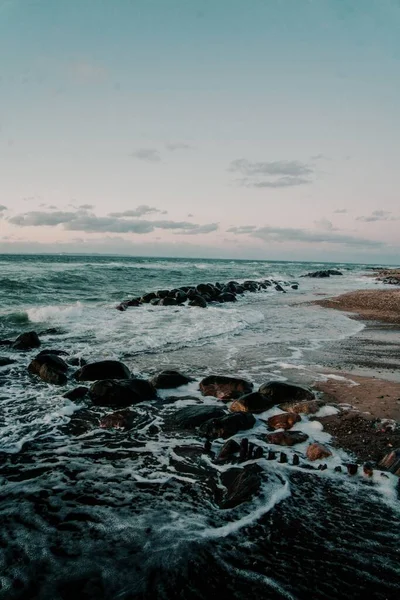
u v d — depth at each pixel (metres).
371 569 3.21
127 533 3.61
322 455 5.02
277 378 8.47
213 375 8.21
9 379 8.19
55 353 10.07
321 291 32.97
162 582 3.05
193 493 4.30
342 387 7.84
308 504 4.07
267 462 4.94
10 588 2.98
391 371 9.12
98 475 4.66
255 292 31.19
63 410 6.63
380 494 4.27
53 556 3.31
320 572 3.17
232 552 3.37
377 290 32.38
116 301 20.84
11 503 4.06
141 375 8.67
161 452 5.29
